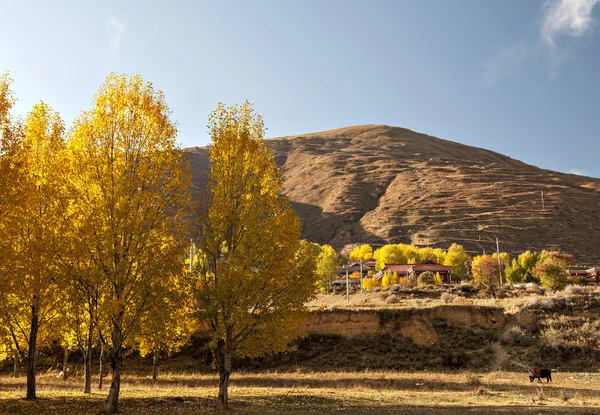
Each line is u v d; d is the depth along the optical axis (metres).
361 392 23.48
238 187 17.00
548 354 34.47
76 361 35.59
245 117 18.36
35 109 18.38
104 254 14.76
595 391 23.52
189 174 16.86
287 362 36.09
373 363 35.22
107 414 15.47
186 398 19.83
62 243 14.97
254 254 16.09
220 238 16.39
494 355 35.62
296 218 17.45
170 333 17.02
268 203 17.20
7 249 14.22
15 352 19.55
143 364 35.38
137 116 16.50
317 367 34.91
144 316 15.45
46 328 19.31
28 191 15.28
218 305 16.03
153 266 15.17
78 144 16.02
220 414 15.74
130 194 15.63
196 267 16.91
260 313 16.97
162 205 16.03
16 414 15.21
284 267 16.62
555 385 26.16
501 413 15.59
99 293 15.55
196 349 36.88
